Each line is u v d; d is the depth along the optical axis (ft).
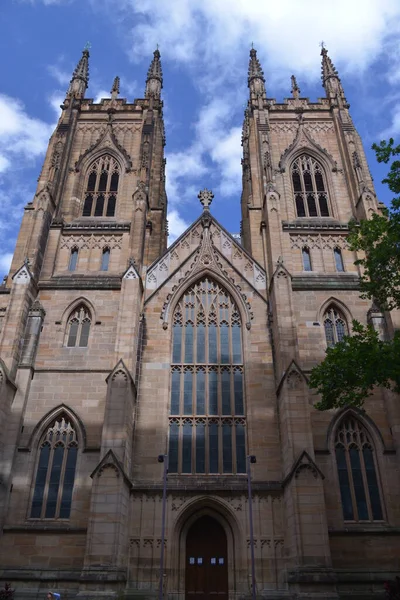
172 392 145.79
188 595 123.34
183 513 126.52
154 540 123.03
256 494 128.16
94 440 134.82
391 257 111.75
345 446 134.72
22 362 143.02
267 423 138.10
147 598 115.85
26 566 119.65
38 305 152.87
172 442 138.31
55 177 185.26
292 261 169.27
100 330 152.66
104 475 118.83
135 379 142.41
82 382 143.33
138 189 180.65
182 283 161.07
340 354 106.93
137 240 168.96
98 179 194.49
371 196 177.47
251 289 160.04
